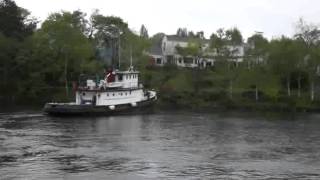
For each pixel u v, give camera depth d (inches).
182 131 3002.0
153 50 7416.3
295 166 2010.3
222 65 5821.9
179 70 6254.9
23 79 5467.5
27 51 5418.3
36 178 1761.8
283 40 5620.1
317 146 2490.2
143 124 3351.4
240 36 6107.3
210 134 2886.3
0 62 5433.1
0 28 5979.3
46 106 3742.6
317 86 5334.6
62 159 2079.2
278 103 4970.5
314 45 5369.1
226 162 2074.3
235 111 4564.5
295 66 5187.0
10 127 3036.4
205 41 7185.0
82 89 3937.0
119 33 6259.8
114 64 5629.9
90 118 3676.2
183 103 5073.8
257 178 1812.3
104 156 2159.2
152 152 2272.4
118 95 4035.4
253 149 2388.0
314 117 4047.7
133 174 1847.9
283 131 3065.9
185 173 1873.8
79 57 5398.6
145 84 5693.9
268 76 5295.3
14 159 2060.8
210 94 5241.1
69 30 5383.9
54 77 5595.5
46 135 2731.3
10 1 6181.1
